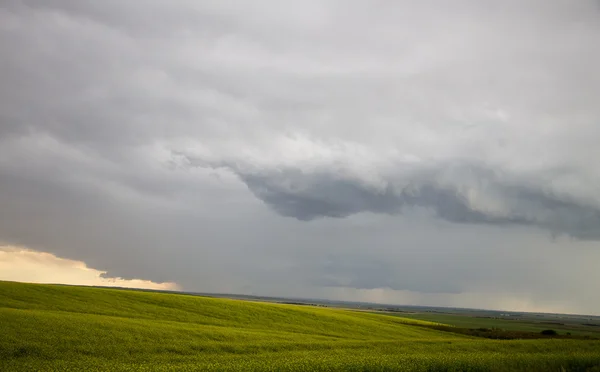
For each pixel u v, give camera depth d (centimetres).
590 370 2809
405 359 3158
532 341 4944
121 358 3145
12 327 3697
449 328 7625
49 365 2755
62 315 4553
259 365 2755
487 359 3138
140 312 5850
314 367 2742
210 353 3569
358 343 4534
